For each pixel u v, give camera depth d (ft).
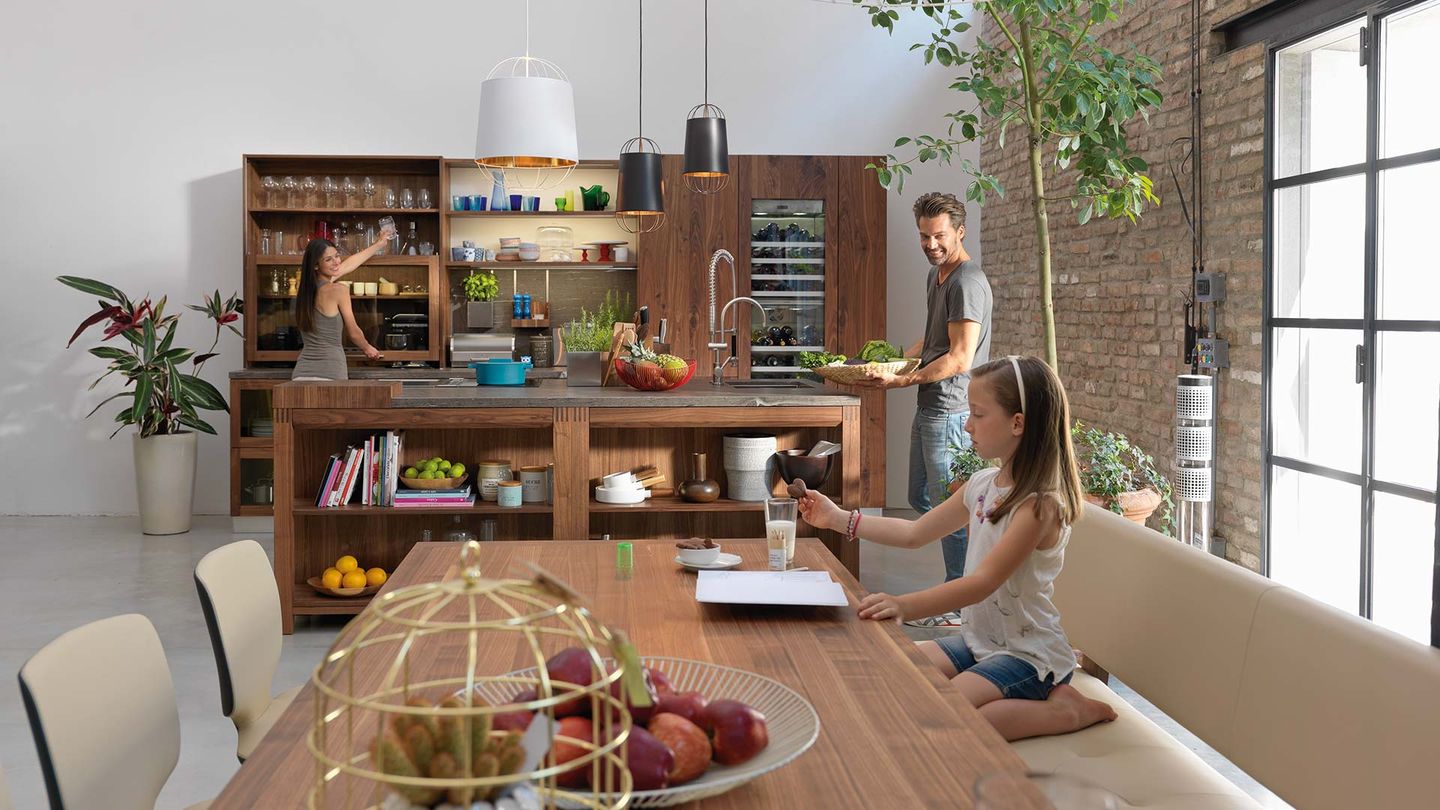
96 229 23.95
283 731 4.58
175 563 19.54
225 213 24.06
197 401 22.12
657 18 24.80
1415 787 5.15
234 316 22.81
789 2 25.03
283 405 14.62
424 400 14.61
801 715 4.43
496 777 3.04
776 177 23.59
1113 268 19.33
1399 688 5.36
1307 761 5.95
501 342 23.45
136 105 23.88
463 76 24.40
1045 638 7.65
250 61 24.04
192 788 10.22
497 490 15.16
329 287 20.04
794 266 23.73
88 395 24.11
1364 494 13.32
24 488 24.20
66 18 23.73
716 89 24.99
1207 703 6.94
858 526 8.68
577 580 7.54
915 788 4.10
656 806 3.76
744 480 15.40
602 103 24.79
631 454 15.85
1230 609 6.86
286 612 14.79
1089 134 13.96
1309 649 6.07
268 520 22.38
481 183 24.56
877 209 23.72
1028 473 7.59
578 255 24.09
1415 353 12.53
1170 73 17.35
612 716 3.85
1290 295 14.78
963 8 25.18
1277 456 15.03
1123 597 8.20
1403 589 12.84
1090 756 7.04
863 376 15.03
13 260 23.89
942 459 15.79
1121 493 14.43
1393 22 12.76
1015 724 7.21
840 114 25.22
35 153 23.81
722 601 6.63
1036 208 14.37
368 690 5.04
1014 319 23.81
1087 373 20.42
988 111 14.83
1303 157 14.57
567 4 24.61
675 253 23.58
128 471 24.22
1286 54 14.71
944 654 8.00
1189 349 16.52
